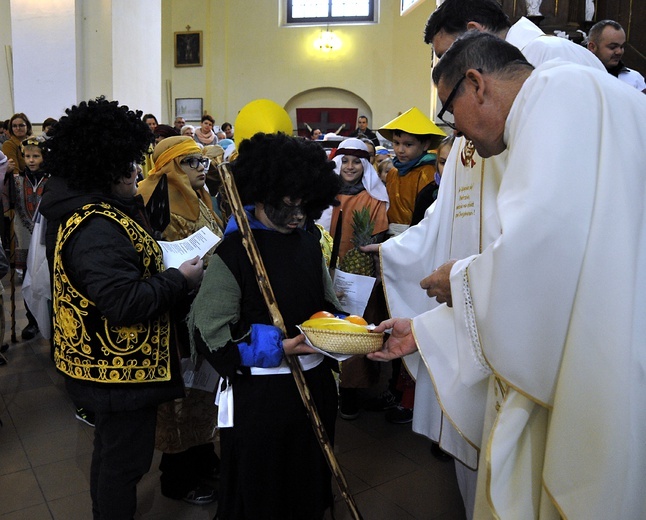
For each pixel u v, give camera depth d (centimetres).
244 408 154
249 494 154
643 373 108
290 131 214
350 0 1616
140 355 168
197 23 1636
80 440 285
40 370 380
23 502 231
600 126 112
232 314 150
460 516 226
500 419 123
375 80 1595
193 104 1648
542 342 112
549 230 108
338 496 238
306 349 148
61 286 167
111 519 173
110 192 176
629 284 105
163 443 217
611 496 105
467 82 128
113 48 691
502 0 525
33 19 690
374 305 298
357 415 317
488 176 168
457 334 130
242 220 148
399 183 347
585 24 509
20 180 459
